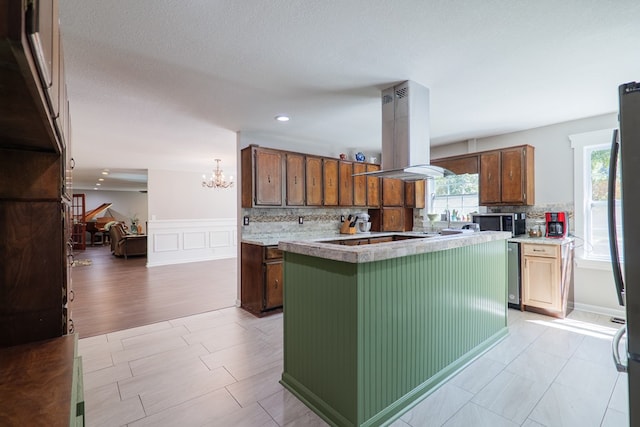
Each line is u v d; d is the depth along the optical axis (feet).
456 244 7.45
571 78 8.39
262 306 11.93
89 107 10.40
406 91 8.54
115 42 6.51
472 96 9.70
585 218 12.14
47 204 4.56
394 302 6.10
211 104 10.19
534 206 13.41
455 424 5.77
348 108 10.59
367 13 5.62
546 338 9.55
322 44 6.67
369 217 17.70
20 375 3.47
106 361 8.26
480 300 8.67
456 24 5.97
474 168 14.42
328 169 15.11
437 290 7.14
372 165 16.72
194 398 6.61
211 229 26.78
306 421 5.92
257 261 12.19
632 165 3.46
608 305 11.64
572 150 12.40
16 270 4.39
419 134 8.71
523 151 12.92
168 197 25.22
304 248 6.38
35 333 4.47
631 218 3.47
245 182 13.25
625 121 3.49
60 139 4.13
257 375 7.55
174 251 24.82
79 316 11.95
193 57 7.18
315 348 6.31
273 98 9.70
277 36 6.35
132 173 26.81
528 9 5.52
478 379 7.29
